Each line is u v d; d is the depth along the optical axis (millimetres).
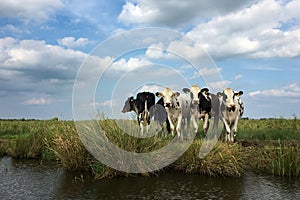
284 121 18531
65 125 10516
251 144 10656
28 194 6121
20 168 8688
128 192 6254
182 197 5918
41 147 10594
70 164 8211
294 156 7953
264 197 5941
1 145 11578
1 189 6477
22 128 16078
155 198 5844
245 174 7945
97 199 5777
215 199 5797
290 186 6766
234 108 10852
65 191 6316
